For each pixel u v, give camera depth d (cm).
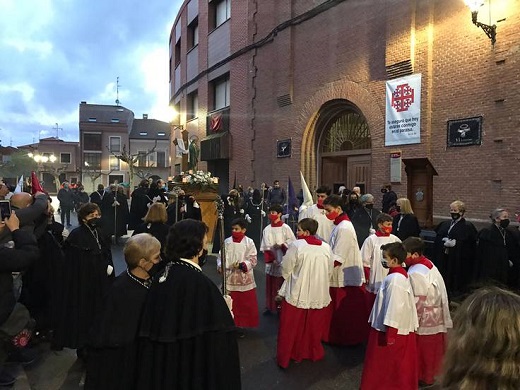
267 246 688
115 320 278
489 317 132
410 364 413
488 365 128
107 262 504
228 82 2336
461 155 1145
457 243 723
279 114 1831
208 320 254
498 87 1061
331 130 1675
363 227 877
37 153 5759
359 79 1446
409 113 1273
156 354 256
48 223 552
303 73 1697
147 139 5878
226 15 2342
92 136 5747
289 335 498
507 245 683
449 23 1176
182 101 2977
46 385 446
